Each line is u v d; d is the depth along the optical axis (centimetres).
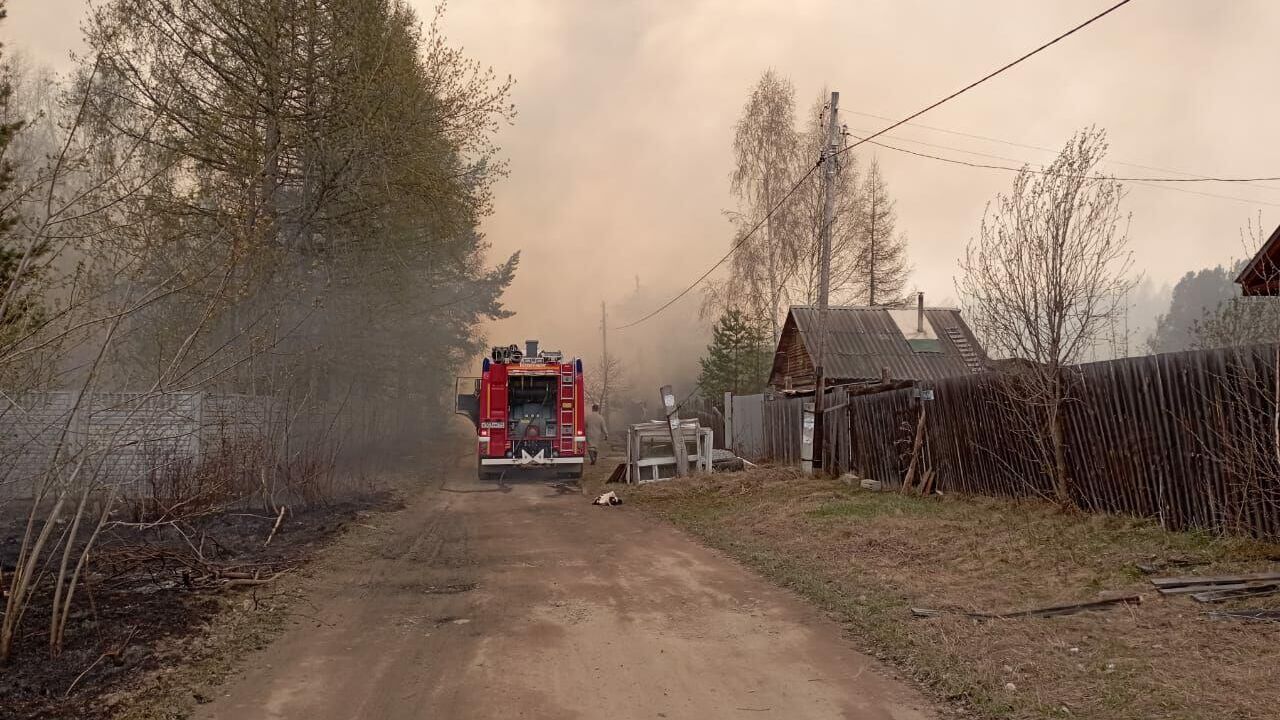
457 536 1024
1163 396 765
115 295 658
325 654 521
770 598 679
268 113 1479
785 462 1880
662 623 602
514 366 1877
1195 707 385
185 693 443
